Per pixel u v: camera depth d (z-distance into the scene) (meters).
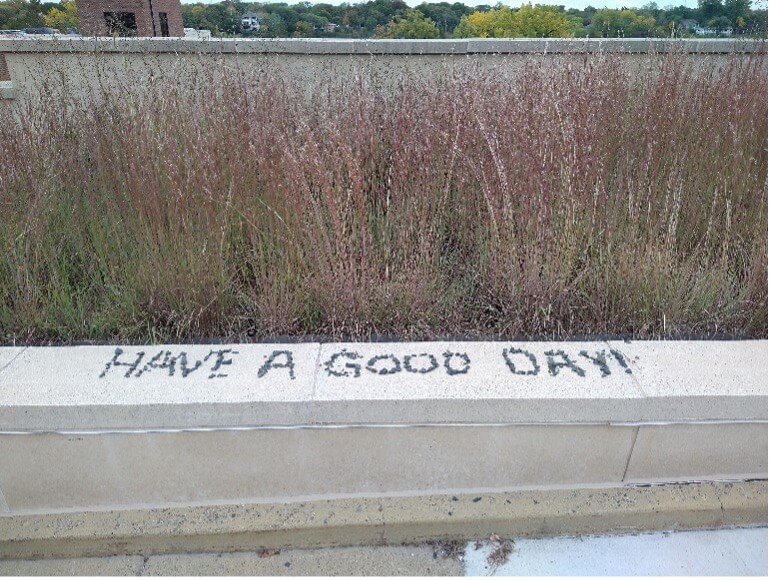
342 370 2.65
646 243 3.40
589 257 3.41
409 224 3.45
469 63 5.37
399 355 2.77
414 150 3.77
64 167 3.86
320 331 3.15
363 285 3.11
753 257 3.42
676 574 2.47
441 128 3.99
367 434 2.52
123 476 2.58
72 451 2.51
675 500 2.66
